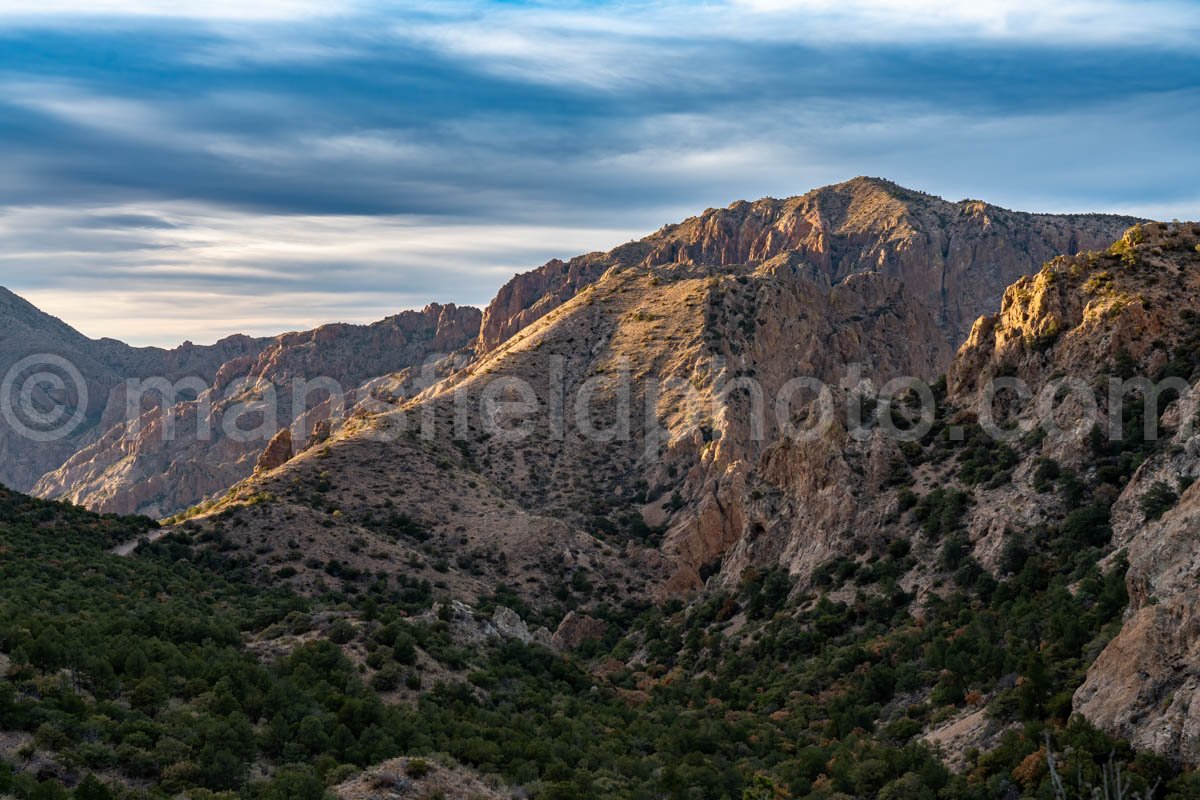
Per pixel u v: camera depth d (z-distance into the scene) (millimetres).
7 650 81562
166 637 97625
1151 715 64438
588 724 98188
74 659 81125
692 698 116875
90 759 67688
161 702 79500
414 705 91938
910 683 96625
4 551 135500
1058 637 87125
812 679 109688
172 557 167375
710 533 192125
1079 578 101688
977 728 79938
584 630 166000
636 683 130250
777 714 105438
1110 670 69062
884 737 88250
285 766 73188
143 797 64500
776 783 83500
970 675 90750
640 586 187125
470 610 124312
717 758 90312
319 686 88438
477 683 100188
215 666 88000
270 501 189875
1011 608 103500
